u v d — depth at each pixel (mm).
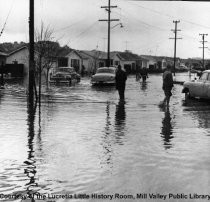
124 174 7914
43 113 17312
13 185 7211
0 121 14875
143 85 42688
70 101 23078
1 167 8453
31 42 21875
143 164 8719
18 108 19141
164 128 13547
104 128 13430
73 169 8289
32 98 21547
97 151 9969
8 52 66438
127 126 13906
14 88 34094
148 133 12539
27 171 8133
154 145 10719
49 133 12414
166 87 19781
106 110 18703
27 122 14664
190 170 8242
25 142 11031
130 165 8625
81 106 20391
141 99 24953
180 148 10375
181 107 20422
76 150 10070
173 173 8008
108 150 10086
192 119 15836
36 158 9227
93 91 32062
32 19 21875
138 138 11688
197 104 22078
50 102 22391
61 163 8789
